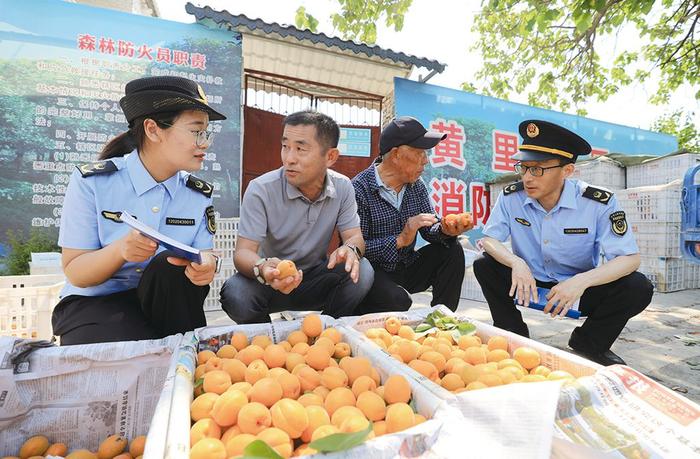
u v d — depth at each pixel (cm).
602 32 552
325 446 68
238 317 209
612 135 746
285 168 207
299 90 621
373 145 618
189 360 117
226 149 463
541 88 682
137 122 163
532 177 227
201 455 79
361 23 484
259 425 91
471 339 154
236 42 468
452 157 624
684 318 372
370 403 101
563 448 87
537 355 134
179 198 184
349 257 197
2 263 378
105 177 167
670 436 88
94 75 412
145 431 129
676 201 530
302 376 119
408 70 575
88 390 126
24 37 390
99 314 160
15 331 214
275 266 176
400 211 275
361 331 169
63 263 160
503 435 83
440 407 90
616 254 223
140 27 430
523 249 261
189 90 161
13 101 386
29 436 120
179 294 164
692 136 1402
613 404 96
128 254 136
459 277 271
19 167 387
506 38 670
